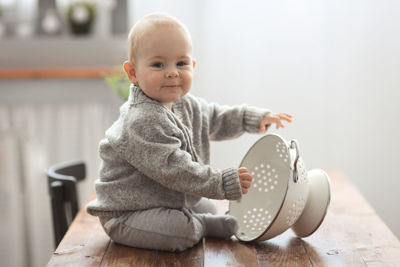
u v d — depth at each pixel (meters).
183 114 1.31
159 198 1.22
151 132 1.16
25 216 2.47
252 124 1.44
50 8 2.46
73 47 2.33
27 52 2.34
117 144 1.19
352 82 2.30
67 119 2.45
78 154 2.47
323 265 1.11
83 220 1.43
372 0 2.26
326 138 2.34
